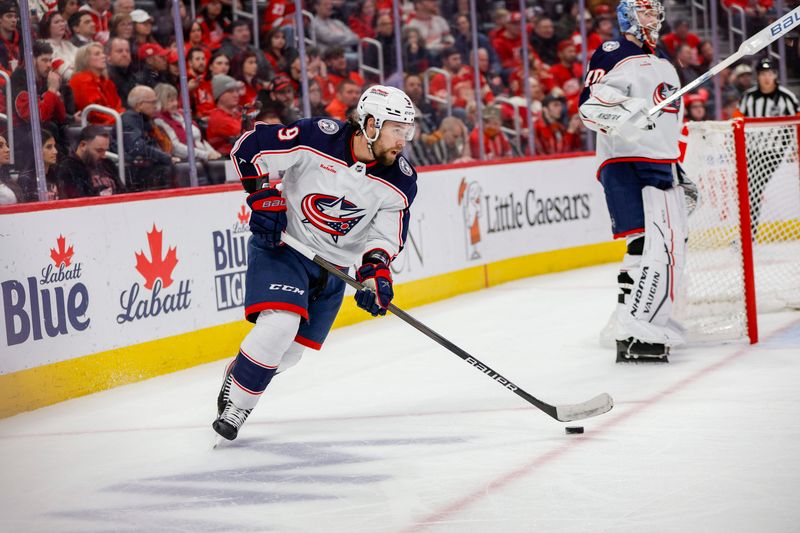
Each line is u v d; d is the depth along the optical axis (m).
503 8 26.44
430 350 14.90
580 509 7.18
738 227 14.16
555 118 26.89
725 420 9.68
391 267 18.98
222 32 20.42
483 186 21.97
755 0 30.86
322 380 13.02
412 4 24.44
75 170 16.67
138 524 7.44
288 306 9.29
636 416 10.05
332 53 22.45
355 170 9.09
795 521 6.68
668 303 13.10
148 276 13.95
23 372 12.06
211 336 15.12
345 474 8.49
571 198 24.72
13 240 11.95
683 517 6.89
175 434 10.45
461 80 25.14
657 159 13.04
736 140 13.84
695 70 29.66
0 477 9.06
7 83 15.86
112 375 13.34
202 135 19.47
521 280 22.97
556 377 12.43
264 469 8.81
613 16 28.66
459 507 7.39
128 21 18.05
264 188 9.25
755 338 13.85
